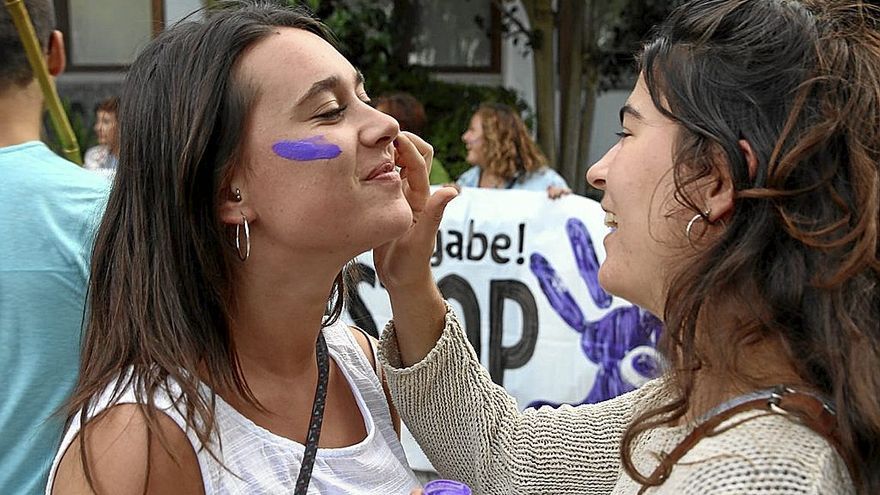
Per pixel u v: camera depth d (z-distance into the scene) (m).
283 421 1.32
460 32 8.32
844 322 0.97
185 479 1.16
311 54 1.21
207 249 1.22
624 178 1.14
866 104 0.99
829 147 0.99
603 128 8.30
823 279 0.98
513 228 3.67
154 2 7.38
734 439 0.95
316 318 1.33
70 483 1.15
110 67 7.97
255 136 1.19
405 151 1.43
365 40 7.63
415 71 7.78
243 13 1.25
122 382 1.19
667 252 1.11
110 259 1.28
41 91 1.75
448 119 7.20
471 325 3.69
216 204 1.22
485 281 3.69
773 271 1.00
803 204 1.00
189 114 1.19
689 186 1.06
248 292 1.28
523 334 3.67
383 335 1.56
